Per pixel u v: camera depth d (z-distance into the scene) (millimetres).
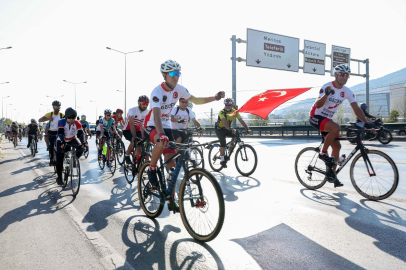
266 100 5379
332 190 4371
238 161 5938
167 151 3396
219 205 2447
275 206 3611
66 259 2344
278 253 2355
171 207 2979
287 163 7148
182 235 2814
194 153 5906
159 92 3211
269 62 16641
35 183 5586
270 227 2920
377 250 2350
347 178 5152
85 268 2191
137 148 5078
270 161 7562
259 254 2350
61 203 4062
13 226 3164
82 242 2678
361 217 3131
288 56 17172
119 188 4988
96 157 10031
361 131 4035
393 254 2273
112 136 7105
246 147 5750
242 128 21750
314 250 2385
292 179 5238
